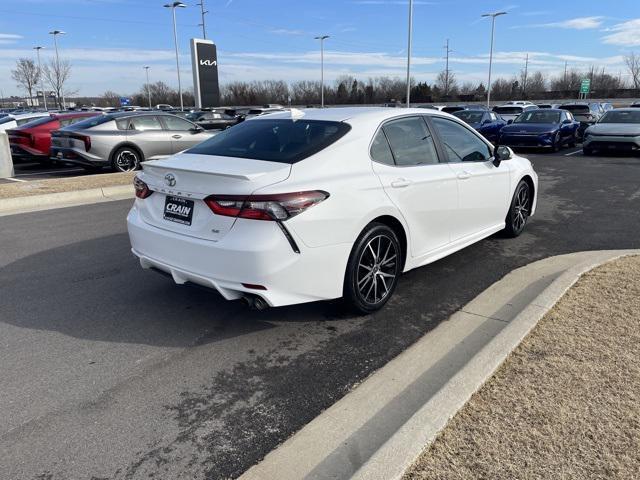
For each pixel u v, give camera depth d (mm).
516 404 2688
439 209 4543
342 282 3709
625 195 9000
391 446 2385
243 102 77812
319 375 3295
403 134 4398
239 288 3369
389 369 3324
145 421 2834
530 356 3164
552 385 2850
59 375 3295
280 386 3178
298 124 4207
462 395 2748
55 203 9031
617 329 3477
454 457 2328
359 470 2254
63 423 2812
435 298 4473
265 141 4043
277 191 3295
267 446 2637
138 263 5531
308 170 3576
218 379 3256
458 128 5133
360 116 4203
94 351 3605
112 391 3119
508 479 2197
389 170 4059
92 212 8211
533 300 3930
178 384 3199
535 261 5395
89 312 4250
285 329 3922
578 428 2492
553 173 11781
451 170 4691
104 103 87125
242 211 3299
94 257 5750
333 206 3523
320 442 2617
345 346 3660
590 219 7227
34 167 14633
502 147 5402
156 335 3844
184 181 3600
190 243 3529
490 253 5691
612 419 2551
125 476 2426
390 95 79250
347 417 2824
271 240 3279
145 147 12289
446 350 3541
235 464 2508
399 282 4852
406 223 4180
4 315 4199
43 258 5711
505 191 5684
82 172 13344
